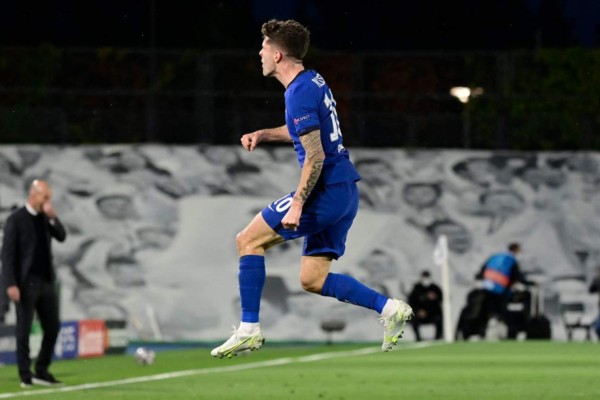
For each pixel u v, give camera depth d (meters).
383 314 27.41
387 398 38.69
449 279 100.50
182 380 47.25
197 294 101.81
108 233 101.81
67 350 65.69
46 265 45.41
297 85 26.73
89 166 102.12
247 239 27.34
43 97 105.00
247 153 102.44
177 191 102.19
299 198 26.33
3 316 60.66
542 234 100.44
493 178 101.12
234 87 104.69
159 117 103.69
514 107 105.12
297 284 100.62
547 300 99.75
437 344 82.06
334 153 27.19
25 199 101.38
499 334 95.12
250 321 27.17
